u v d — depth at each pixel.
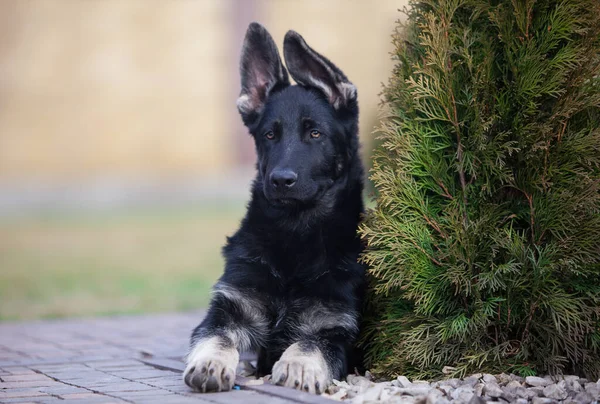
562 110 6.60
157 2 37.16
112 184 36.72
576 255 6.64
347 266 7.52
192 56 37.75
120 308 14.67
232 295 7.51
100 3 36.72
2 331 11.73
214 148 38.38
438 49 6.83
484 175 6.93
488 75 6.81
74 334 11.36
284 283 7.50
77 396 6.55
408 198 6.94
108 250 24.75
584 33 6.70
